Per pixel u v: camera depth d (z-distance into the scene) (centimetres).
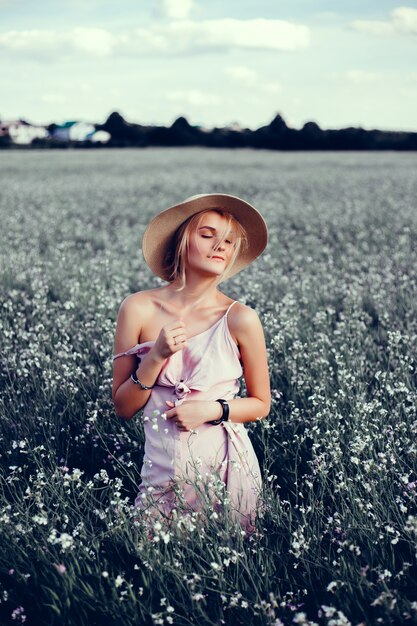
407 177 2453
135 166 3425
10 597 269
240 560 264
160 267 318
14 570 273
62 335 538
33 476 341
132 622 248
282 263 891
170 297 310
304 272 811
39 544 280
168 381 294
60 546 284
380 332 560
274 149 6706
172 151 6266
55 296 691
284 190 1975
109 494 327
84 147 7362
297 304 620
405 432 365
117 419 389
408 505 309
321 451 358
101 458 367
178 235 304
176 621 255
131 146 7544
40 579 269
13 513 304
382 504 301
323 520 303
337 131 6488
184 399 292
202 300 307
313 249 988
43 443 371
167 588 260
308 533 286
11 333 505
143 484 304
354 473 336
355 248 957
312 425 367
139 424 375
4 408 409
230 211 303
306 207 1480
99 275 748
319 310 619
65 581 256
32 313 591
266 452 348
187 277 307
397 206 1450
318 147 6525
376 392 411
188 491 295
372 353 502
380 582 255
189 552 273
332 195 1806
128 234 1140
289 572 278
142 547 269
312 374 457
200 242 297
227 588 264
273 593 253
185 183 2202
